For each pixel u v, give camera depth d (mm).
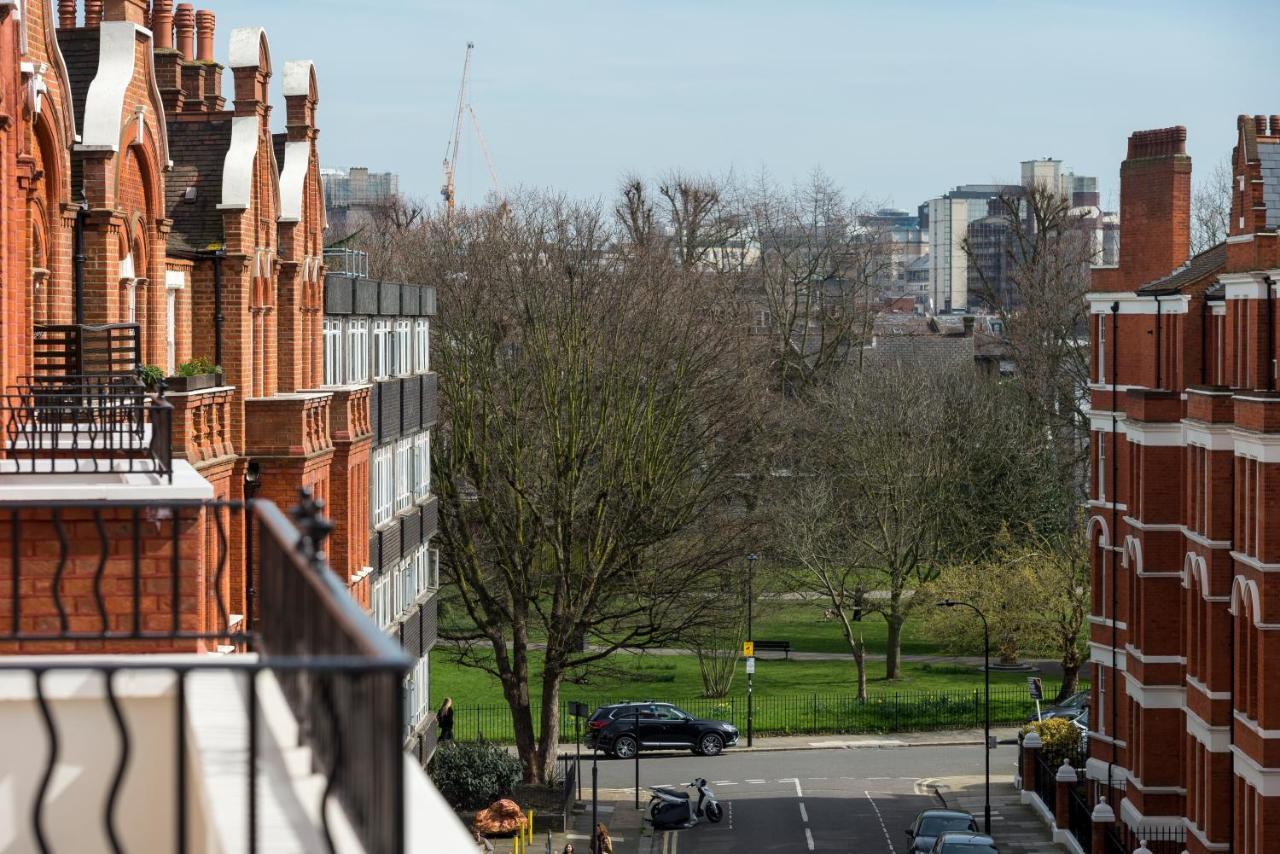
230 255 44406
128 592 22031
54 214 34500
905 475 94812
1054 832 63938
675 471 73812
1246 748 46406
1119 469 63688
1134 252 63844
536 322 75250
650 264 86875
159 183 40562
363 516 53719
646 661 99938
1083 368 108062
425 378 67750
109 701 8883
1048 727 71688
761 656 104250
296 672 11016
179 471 25703
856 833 66688
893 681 95562
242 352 44531
